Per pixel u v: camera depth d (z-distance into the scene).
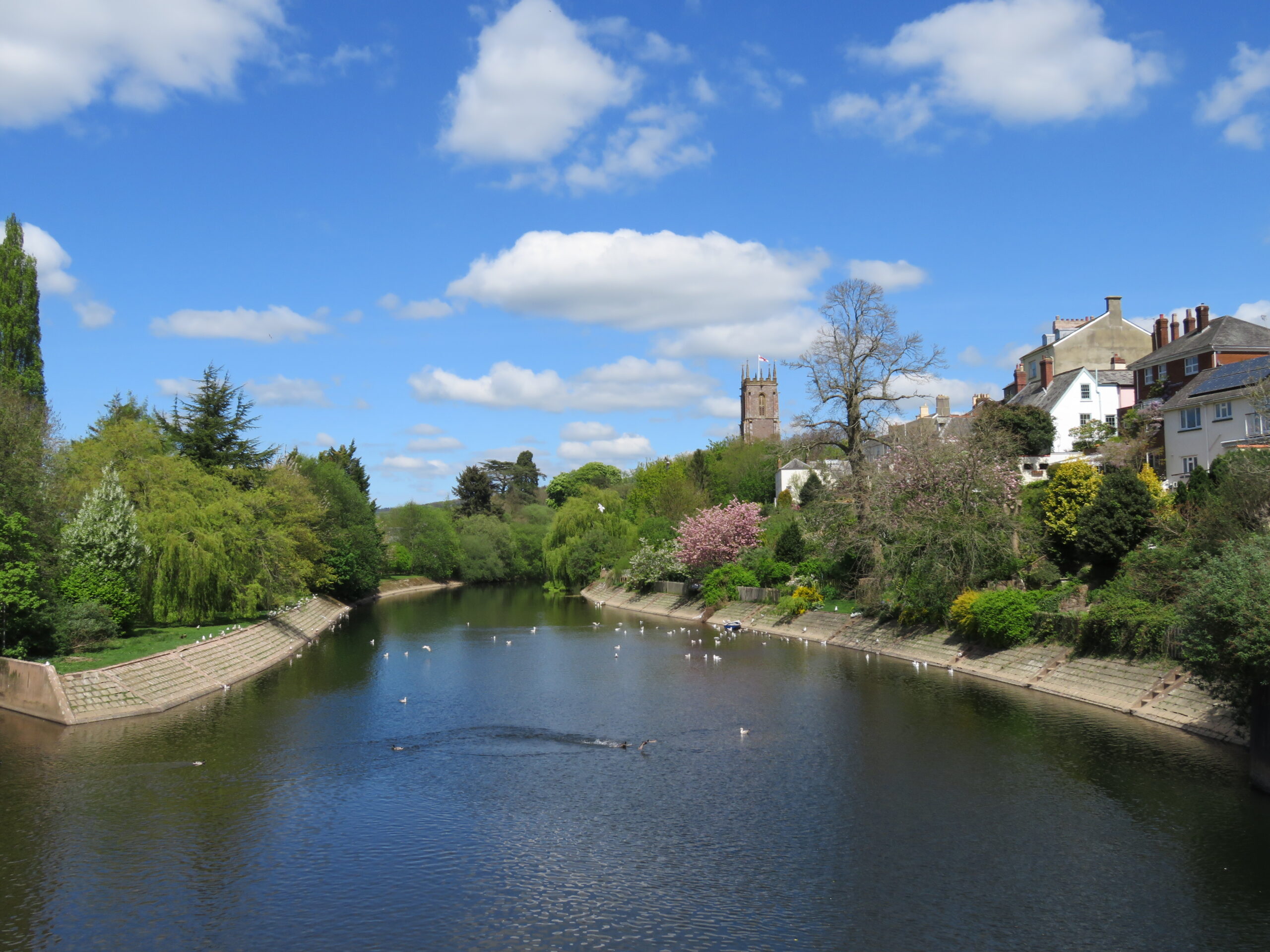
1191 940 21.03
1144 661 42.44
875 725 41.34
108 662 46.81
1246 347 71.19
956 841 27.20
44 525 50.62
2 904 23.39
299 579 78.62
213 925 22.36
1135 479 52.09
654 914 22.84
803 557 85.56
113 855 26.58
